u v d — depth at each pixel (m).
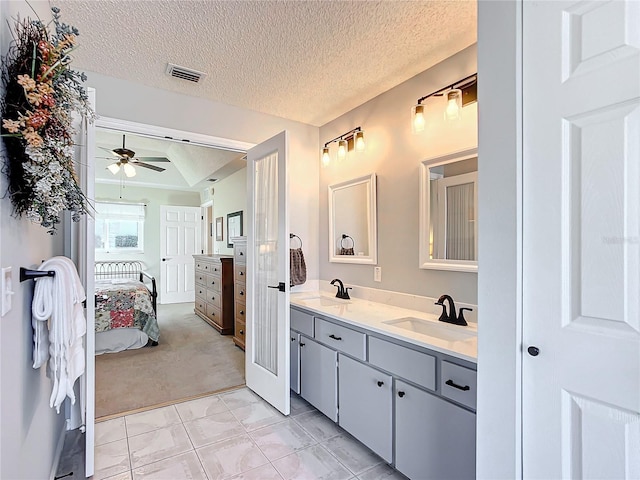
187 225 7.30
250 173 2.89
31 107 1.03
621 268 0.86
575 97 0.94
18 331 1.11
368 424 1.91
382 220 2.59
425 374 1.59
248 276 2.90
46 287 1.24
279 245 2.47
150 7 1.68
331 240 3.14
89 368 1.78
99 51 2.07
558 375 0.96
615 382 0.86
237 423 2.29
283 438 2.11
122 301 3.92
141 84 2.49
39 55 1.07
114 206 6.85
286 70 2.30
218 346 4.07
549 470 0.98
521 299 1.04
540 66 1.00
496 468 1.08
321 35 1.92
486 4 1.13
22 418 1.16
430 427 1.56
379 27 1.85
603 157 0.89
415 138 2.34
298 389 2.59
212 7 1.68
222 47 2.04
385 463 1.88
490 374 1.10
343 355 2.11
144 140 5.01
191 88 2.56
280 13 1.73
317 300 3.02
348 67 2.26
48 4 1.60
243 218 5.02
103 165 6.03
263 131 3.02
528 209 1.03
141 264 7.08
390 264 2.52
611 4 0.88
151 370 3.28
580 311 0.93
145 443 2.05
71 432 2.20
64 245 2.12
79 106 1.29
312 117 3.12
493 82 1.10
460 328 1.85
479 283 1.14
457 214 2.05
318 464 1.86
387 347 1.79
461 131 2.03
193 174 5.98
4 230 0.99
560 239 0.96
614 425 0.86
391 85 2.50
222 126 2.82
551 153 0.98
